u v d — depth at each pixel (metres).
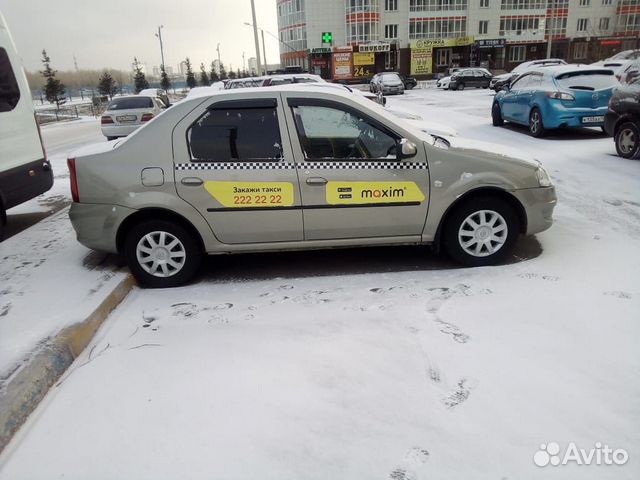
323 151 4.12
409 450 2.31
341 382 2.82
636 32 56.66
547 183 4.38
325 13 57.16
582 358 2.96
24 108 6.16
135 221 4.25
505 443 2.33
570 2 55.69
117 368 3.07
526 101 11.88
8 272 4.52
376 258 4.80
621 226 5.32
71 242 5.39
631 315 3.43
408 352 3.09
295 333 3.39
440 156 4.18
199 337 3.40
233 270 4.66
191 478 2.21
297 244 4.28
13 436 2.56
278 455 2.31
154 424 2.55
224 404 2.68
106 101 48.38
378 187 4.14
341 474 2.19
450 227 4.34
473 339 3.21
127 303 4.03
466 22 55.62
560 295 3.78
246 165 4.08
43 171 6.43
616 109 8.75
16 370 2.91
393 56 56.62
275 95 4.12
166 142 4.08
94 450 2.40
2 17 6.00
